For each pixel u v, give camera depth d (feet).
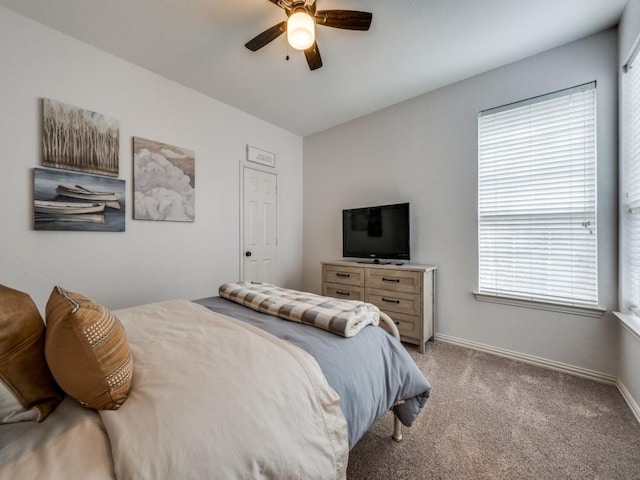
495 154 8.02
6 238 5.81
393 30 6.34
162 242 8.35
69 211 6.55
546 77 7.13
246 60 7.51
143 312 4.76
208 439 2.11
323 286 10.55
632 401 5.42
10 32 5.81
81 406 2.36
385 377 4.05
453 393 6.03
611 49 6.33
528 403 5.65
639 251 5.62
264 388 2.68
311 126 12.05
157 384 2.51
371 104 10.05
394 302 8.75
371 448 4.46
